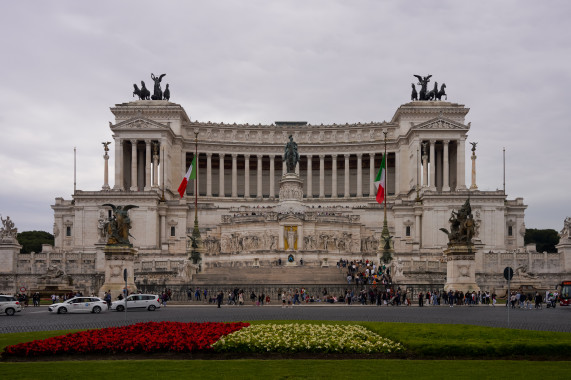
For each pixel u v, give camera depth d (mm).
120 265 81875
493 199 154875
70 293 104688
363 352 39125
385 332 45250
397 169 183250
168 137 174875
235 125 190750
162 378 31406
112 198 155750
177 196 180125
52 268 112750
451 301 83312
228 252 142125
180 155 182875
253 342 40031
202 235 149250
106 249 81688
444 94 187625
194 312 73562
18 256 124062
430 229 155500
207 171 186625
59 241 158000
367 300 94125
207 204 168125
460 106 182375
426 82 188000
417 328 47844
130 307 77500
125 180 179250
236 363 36094
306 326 48094
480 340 40844
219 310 77438
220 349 39188
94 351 39000
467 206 85625
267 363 36094
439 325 50562
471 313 70750
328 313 70500
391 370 33594
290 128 192000
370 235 149500
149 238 155625
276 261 131250
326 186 199875
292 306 84938
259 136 191750
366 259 132500
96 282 112250
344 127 190500
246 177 188875
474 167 164250
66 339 40344
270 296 97750
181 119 185250
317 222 141625
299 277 111812
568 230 126062
